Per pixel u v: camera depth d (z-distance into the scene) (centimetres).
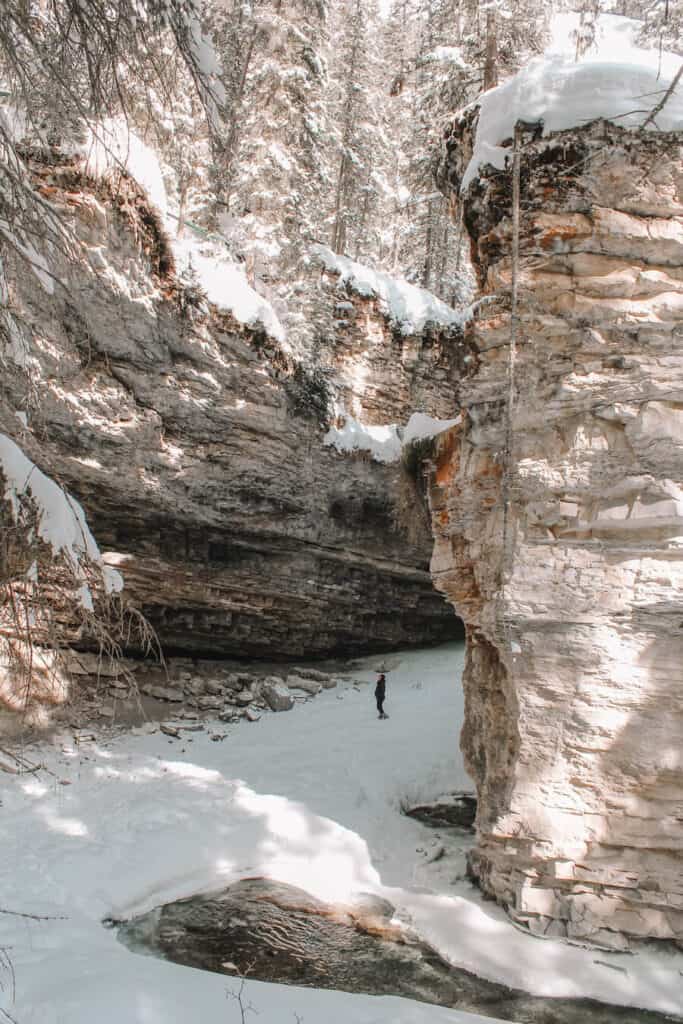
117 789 1584
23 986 811
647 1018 881
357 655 2733
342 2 3241
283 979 963
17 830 1344
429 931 1087
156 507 2008
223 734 2011
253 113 2331
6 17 507
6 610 516
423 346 2534
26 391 593
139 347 1742
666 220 1011
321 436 2214
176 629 2288
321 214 2841
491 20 1880
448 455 1291
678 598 979
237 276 2089
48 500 519
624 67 1012
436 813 1602
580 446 1043
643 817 989
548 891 1045
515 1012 896
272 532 2253
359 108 3241
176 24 528
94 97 530
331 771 1734
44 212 573
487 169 1080
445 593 1301
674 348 1005
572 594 1029
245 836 1389
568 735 1023
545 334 1062
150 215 1711
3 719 1722
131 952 997
